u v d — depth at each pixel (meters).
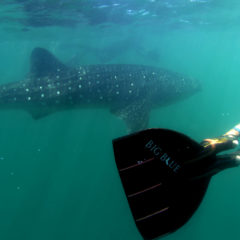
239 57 86.19
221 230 16.39
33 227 16.34
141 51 24.56
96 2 15.58
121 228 15.27
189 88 10.70
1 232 15.98
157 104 10.06
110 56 23.67
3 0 14.50
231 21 25.25
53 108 8.95
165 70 10.34
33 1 14.69
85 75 8.78
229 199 17.89
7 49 44.09
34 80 8.72
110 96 8.91
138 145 1.29
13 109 8.92
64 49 41.38
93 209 16.52
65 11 17.45
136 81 9.16
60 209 16.95
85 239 14.83
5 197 18.75
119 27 26.14
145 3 16.56
